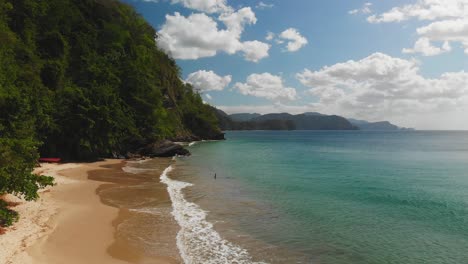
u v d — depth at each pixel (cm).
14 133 2680
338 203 2512
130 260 1342
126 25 8881
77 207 2069
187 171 4019
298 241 1647
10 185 1639
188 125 13038
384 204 2520
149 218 1927
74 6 7031
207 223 1877
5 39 4219
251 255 1447
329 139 17112
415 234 1817
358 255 1500
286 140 15500
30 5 5572
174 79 12762
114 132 5288
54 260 1283
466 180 3803
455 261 1461
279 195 2748
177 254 1422
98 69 5972
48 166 3909
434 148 10069
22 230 1562
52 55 5666
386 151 8669
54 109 4528
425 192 3038
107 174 3553
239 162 5350
